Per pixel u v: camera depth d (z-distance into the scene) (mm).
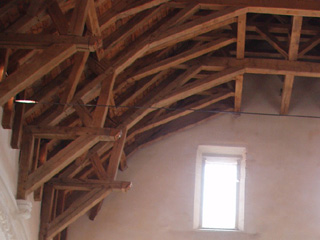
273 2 9641
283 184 11594
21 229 8398
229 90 11570
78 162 9930
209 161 12016
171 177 11688
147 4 8891
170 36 9547
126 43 9344
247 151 11836
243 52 10828
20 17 7305
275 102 12109
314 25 11688
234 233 11344
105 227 11352
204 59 10938
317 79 12258
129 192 11578
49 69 7164
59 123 9398
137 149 11773
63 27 7301
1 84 6957
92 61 8984
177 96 10719
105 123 10117
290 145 11844
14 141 7953
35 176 8328
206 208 11711
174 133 11938
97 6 8273
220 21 9688
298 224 11352
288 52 10773
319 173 11648
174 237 11305
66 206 11242
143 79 10414
